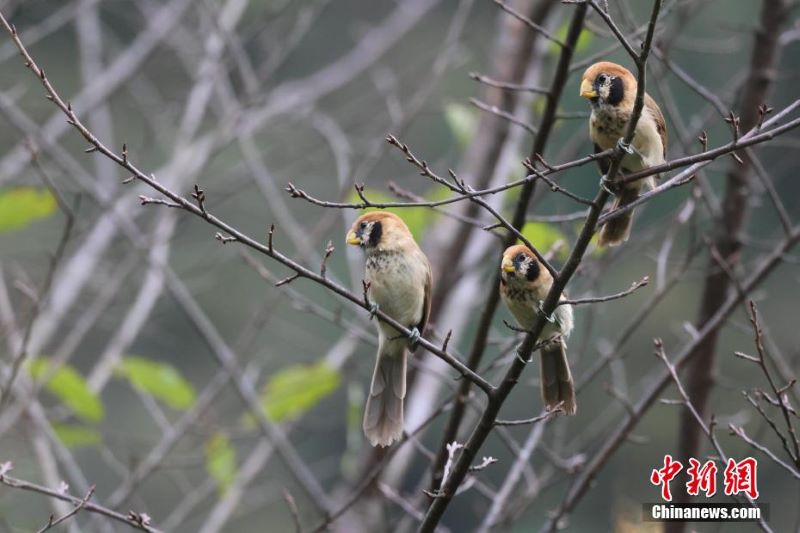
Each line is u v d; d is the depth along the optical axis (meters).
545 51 12.91
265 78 13.86
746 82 11.68
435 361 12.43
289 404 11.98
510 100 12.80
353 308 11.98
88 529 12.60
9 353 11.64
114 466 11.46
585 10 8.76
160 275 11.73
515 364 6.96
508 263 8.63
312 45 23.31
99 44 15.46
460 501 21.70
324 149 18.44
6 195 11.78
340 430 21.33
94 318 12.36
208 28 14.84
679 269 11.02
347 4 23.69
